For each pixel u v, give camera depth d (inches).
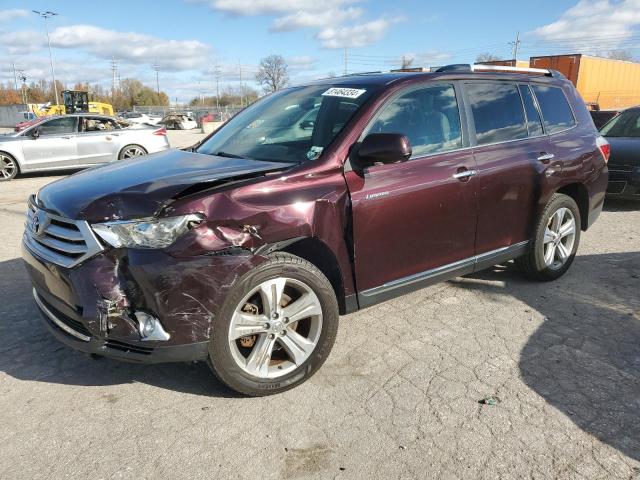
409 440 103.1
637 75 997.2
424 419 109.4
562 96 187.3
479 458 97.9
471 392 119.0
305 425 108.0
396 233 132.2
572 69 837.8
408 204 132.5
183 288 101.9
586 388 120.3
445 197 140.1
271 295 112.4
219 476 94.1
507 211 159.2
